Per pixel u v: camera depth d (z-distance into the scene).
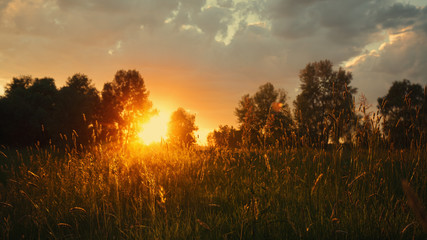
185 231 3.15
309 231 2.97
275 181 4.47
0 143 36.56
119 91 45.47
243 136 5.89
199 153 6.91
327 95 41.91
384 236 2.87
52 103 48.75
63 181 4.71
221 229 3.20
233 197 4.25
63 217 3.82
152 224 3.26
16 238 3.32
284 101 40.22
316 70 44.41
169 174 5.46
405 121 3.82
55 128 30.92
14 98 41.06
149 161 6.40
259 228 2.95
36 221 3.53
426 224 0.79
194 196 4.61
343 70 42.81
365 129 4.03
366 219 3.12
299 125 5.16
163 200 3.29
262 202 3.63
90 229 3.37
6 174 5.91
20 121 37.84
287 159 5.12
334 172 4.29
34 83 53.91
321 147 4.59
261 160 5.42
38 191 4.52
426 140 3.69
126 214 3.77
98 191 4.45
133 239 3.17
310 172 4.63
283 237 2.87
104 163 5.33
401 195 3.82
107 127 37.91
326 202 3.88
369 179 3.97
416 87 25.88
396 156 3.98
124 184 4.70
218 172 5.68
